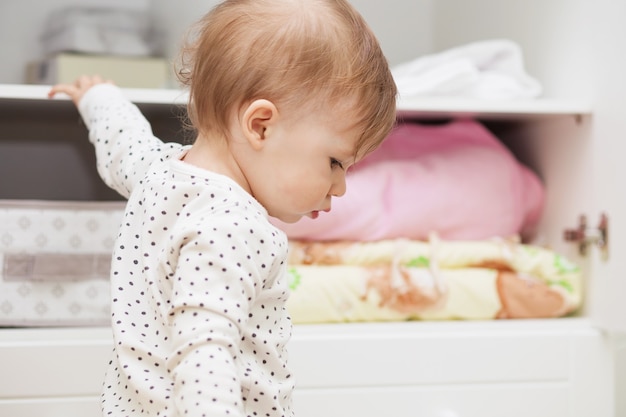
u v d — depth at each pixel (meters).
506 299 1.42
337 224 1.46
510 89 1.56
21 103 1.35
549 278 1.46
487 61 1.64
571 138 1.54
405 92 1.51
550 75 1.63
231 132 0.87
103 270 1.34
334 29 0.87
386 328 1.37
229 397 0.72
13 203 1.32
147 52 1.89
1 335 1.27
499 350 1.37
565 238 1.47
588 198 1.47
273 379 0.87
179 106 1.35
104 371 1.27
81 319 1.33
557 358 1.38
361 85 0.86
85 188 1.59
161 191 0.87
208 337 0.74
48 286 1.33
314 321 1.38
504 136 1.87
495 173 1.55
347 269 1.41
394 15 2.12
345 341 1.33
